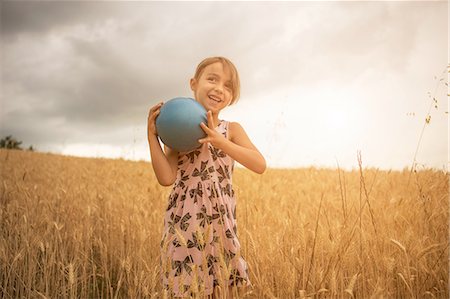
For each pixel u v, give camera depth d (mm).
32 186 5617
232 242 2430
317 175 6391
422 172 4082
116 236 3660
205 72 2617
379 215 3529
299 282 2496
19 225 3717
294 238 2957
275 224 3469
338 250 2562
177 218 2482
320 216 3748
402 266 2691
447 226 3166
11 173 6738
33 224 3482
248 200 4152
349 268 2746
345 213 3092
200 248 2389
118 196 4836
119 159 9625
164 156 2504
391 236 2977
